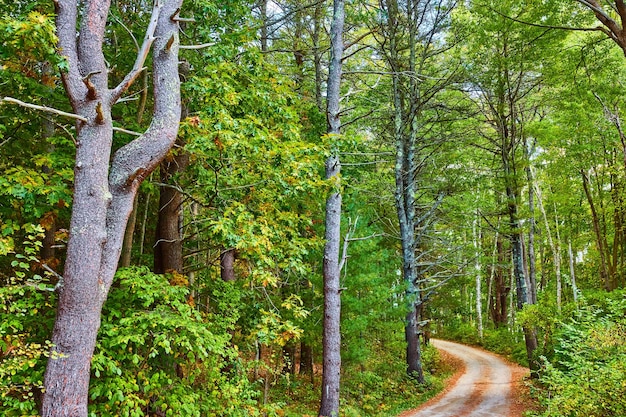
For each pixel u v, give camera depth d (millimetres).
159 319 5305
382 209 20406
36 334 5383
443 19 15773
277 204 8250
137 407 5055
